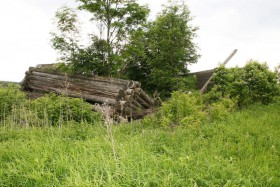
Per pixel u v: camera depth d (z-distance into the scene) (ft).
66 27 60.39
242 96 48.60
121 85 53.57
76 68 59.77
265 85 48.85
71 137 30.12
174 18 81.87
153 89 86.58
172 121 35.94
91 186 14.79
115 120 47.78
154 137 26.89
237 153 23.25
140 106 57.31
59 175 17.39
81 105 42.93
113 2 65.82
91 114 42.14
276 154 23.91
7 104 44.19
